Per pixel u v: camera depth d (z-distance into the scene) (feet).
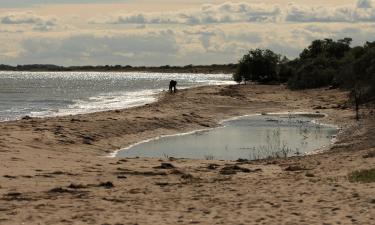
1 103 263.90
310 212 46.55
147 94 337.72
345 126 153.07
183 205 50.52
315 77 330.75
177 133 140.87
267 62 441.68
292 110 210.18
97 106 240.73
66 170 73.51
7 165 73.72
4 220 43.45
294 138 132.67
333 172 70.08
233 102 233.55
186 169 78.79
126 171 75.15
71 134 117.80
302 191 56.54
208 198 54.08
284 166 81.66
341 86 291.38
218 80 633.20
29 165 75.61
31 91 397.80
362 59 263.49
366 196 52.26
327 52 487.20
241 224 42.75
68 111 212.64
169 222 43.57
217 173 74.90
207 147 118.32
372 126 142.00
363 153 86.53
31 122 133.28
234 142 126.41
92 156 96.63
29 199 52.60
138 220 44.21
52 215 45.55
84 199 53.26
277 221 43.52
